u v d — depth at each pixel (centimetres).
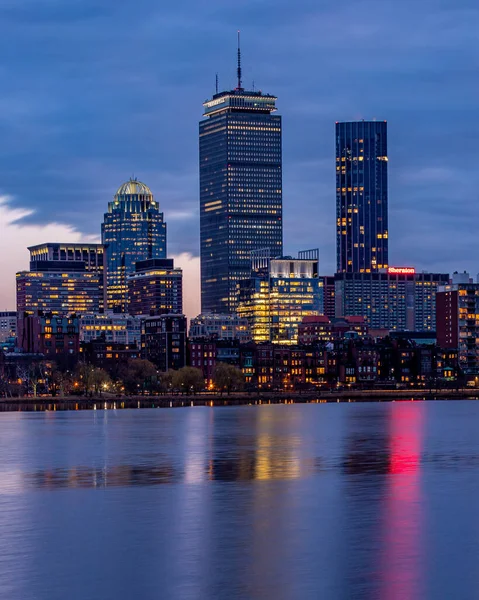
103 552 15012
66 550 15150
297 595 12794
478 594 12812
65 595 12850
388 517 17575
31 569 14050
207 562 14375
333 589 13038
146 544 15512
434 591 12938
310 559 14512
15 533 16400
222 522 17212
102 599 12700
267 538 15900
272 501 19362
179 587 13162
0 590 13062
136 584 13288
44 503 19300
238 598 12700
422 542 15538
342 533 16238
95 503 19250
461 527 16662
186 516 17788
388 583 13275
